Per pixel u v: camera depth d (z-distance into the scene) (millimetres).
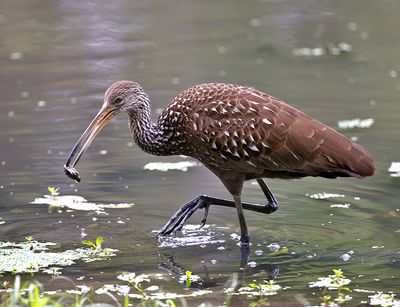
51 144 18031
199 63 24578
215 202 13508
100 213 14266
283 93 21703
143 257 12383
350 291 10938
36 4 30891
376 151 17188
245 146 12656
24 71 23781
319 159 12352
